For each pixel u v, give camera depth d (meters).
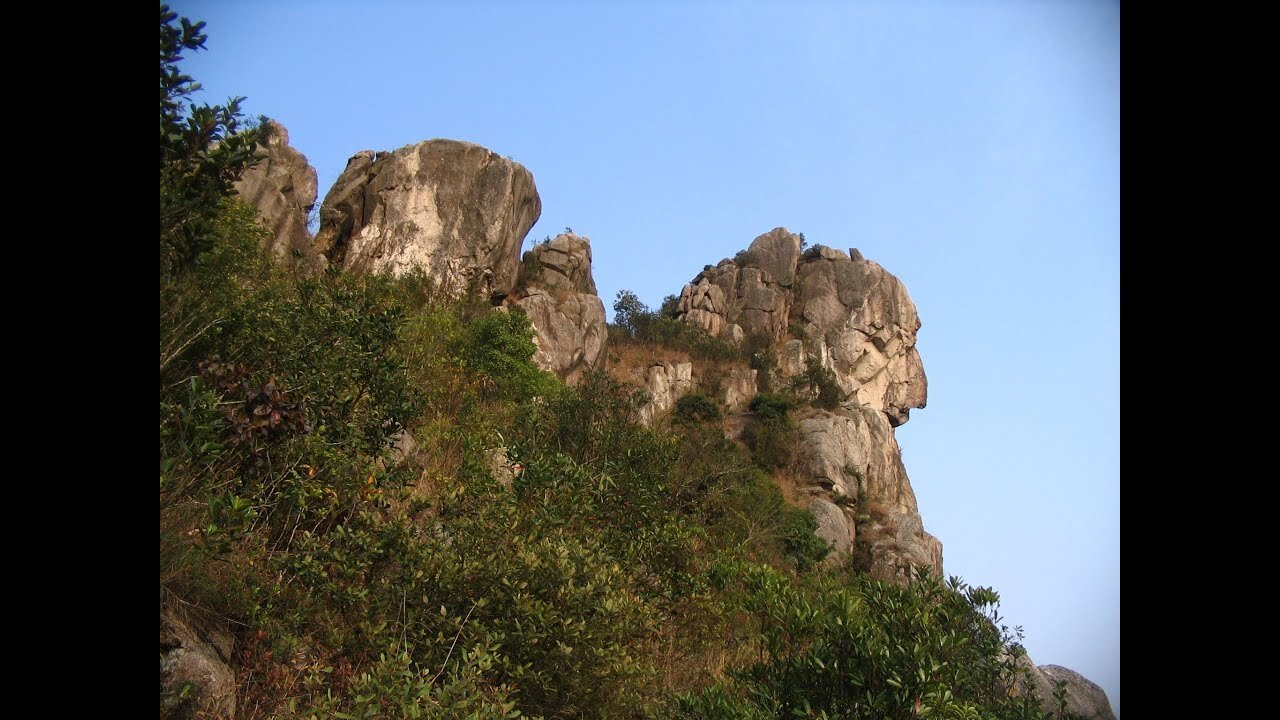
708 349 43.28
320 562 5.98
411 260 22.77
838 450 36.88
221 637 5.18
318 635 5.77
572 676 5.89
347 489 6.91
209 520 5.31
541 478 7.98
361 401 8.38
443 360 13.36
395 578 6.02
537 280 27.38
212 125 5.68
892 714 5.02
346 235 23.44
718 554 9.91
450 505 7.24
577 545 6.77
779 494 27.94
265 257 11.42
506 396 15.98
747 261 51.16
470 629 5.74
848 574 22.80
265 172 17.19
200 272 7.67
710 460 21.02
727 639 8.70
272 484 6.47
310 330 8.56
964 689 5.85
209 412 5.36
